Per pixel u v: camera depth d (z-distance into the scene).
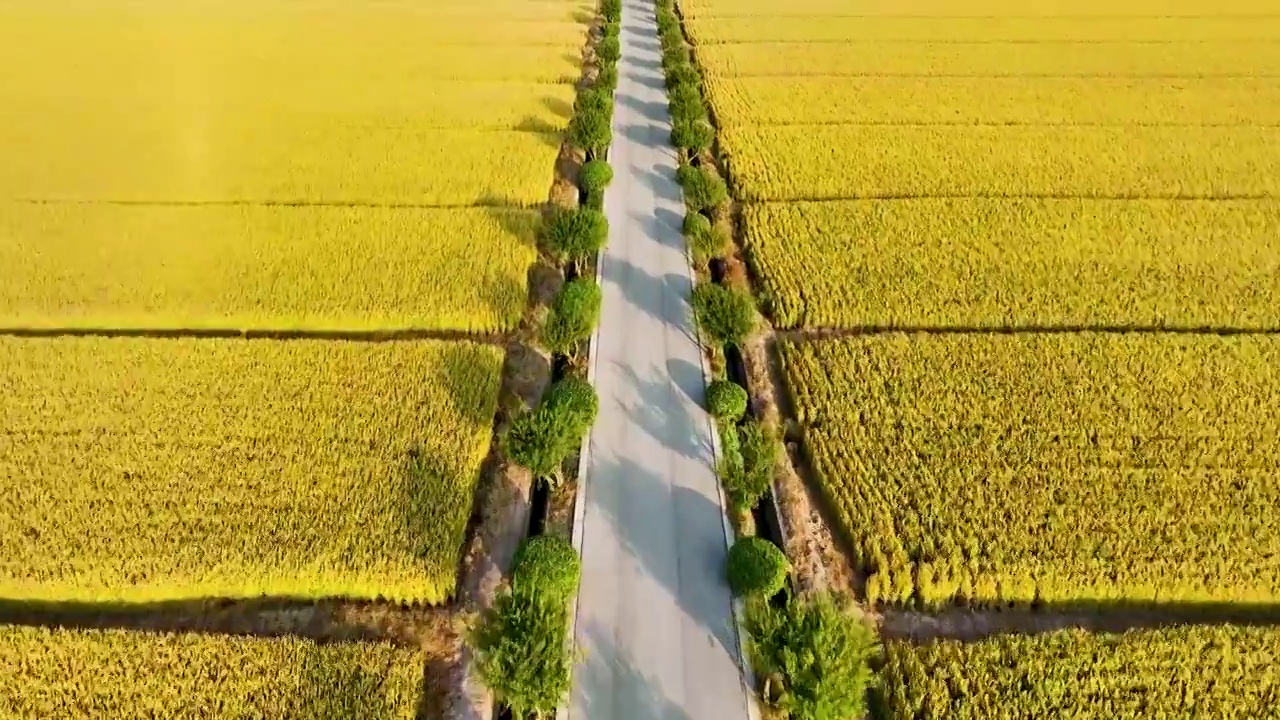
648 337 31.38
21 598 21.45
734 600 21.30
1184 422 26.61
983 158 45.97
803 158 45.97
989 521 23.16
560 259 36.78
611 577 21.81
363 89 56.53
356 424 26.44
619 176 44.88
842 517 23.58
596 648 20.09
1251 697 18.89
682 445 26.20
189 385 28.00
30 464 24.77
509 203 41.50
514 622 18.23
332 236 37.59
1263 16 74.94
